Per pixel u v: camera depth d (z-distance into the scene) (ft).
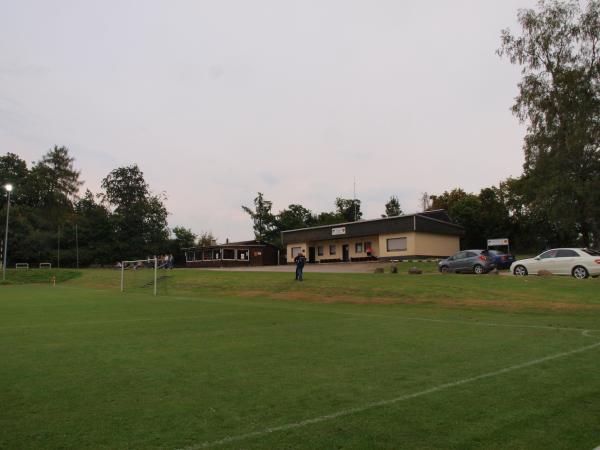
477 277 78.18
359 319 45.16
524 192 131.23
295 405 17.67
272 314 50.03
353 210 258.98
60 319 46.24
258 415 16.55
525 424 15.55
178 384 20.76
